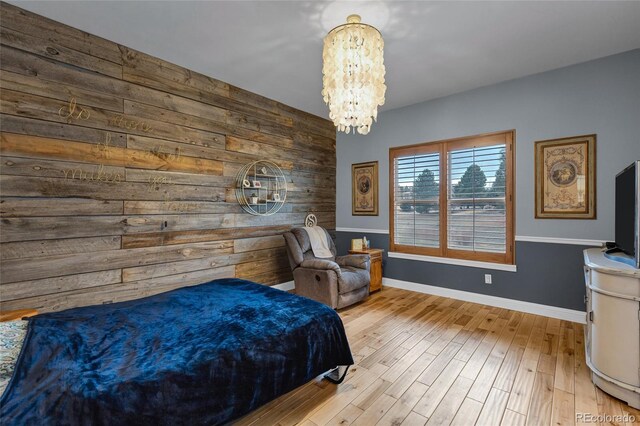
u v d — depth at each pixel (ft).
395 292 13.98
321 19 7.75
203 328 5.68
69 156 8.07
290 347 5.74
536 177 10.94
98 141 8.57
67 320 5.88
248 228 12.56
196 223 10.82
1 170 7.12
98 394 3.79
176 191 10.27
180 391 4.30
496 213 11.94
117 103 8.92
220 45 9.03
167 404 4.15
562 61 9.99
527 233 11.18
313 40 8.75
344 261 13.32
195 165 10.78
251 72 10.82
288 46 9.08
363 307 11.98
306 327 6.17
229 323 5.91
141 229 9.44
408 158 14.26
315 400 6.40
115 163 8.89
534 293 11.08
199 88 10.87
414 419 5.79
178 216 10.32
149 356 4.70
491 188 12.02
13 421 3.41
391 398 6.43
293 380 5.67
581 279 10.20
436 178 13.44
